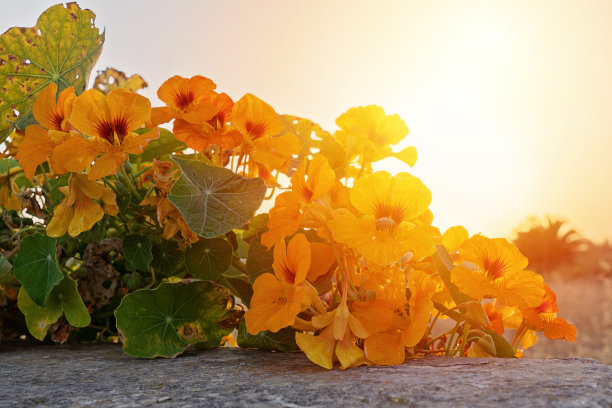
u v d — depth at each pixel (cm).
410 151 62
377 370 49
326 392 45
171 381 49
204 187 53
